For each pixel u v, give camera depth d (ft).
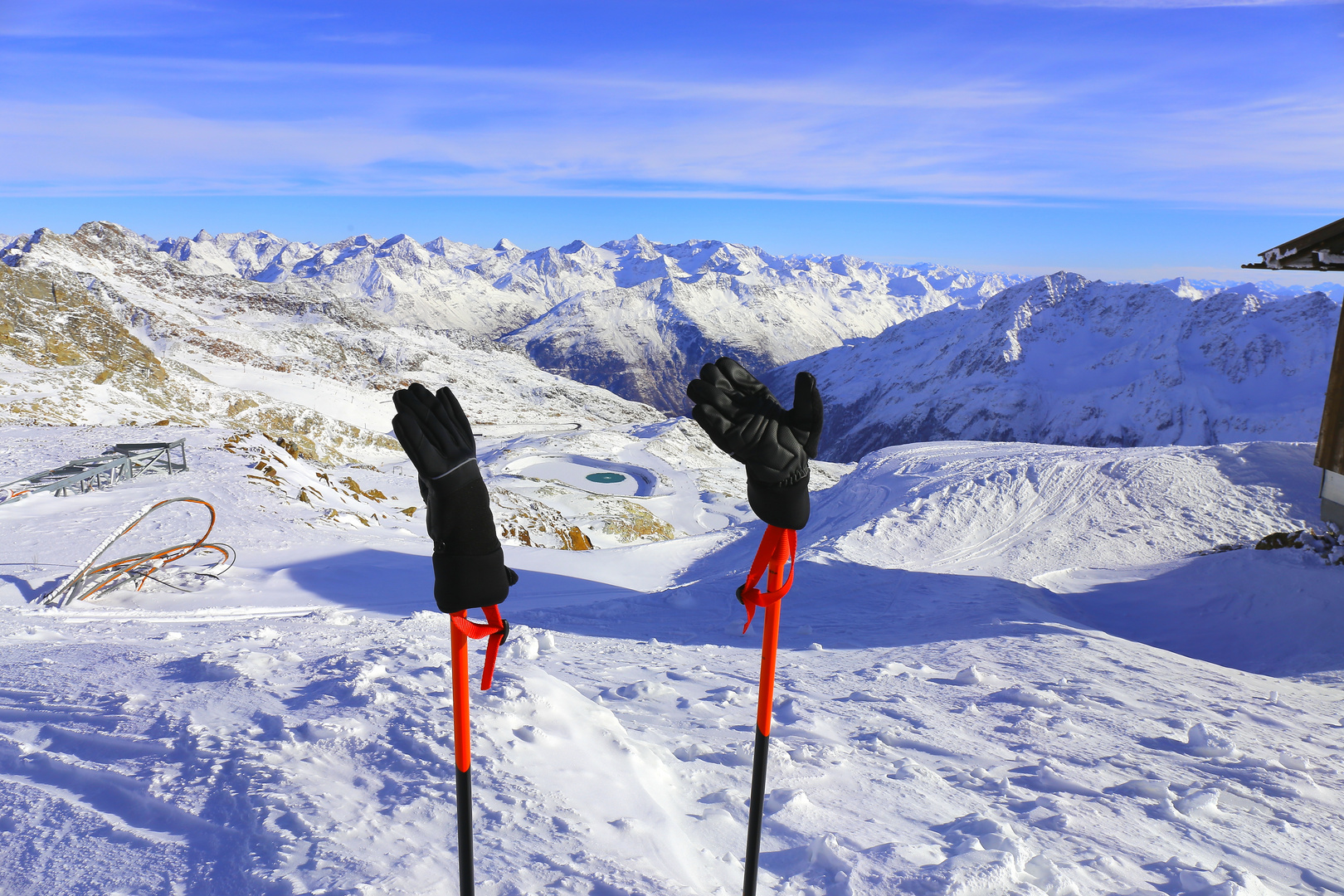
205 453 100.94
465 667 4.62
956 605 49.90
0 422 204.33
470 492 3.83
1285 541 57.41
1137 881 10.79
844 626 43.27
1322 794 16.12
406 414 3.67
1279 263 47.80
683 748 14.67
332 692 14.97
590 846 8.79
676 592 52.29
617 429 599.57
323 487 106.83
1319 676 36.17
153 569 50.16
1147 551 73.46
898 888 8.89
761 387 3.78
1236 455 92.89
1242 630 45.70
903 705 21.50
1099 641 35.29
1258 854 12.74
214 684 16.30
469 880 4.81
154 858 8.35
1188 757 18.22
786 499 4.02
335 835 8.59
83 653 21.90
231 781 10.25
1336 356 54.85
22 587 47.09
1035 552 74.95
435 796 9.77
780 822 11.05
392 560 64.28
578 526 213.66
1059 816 13.07
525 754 11.32
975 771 15.57
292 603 49.06
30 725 13.39
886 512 90.58
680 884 8.18
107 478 83.20
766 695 4.99
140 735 12.49
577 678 22.82
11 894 7.66
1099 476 91.30
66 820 9.33
